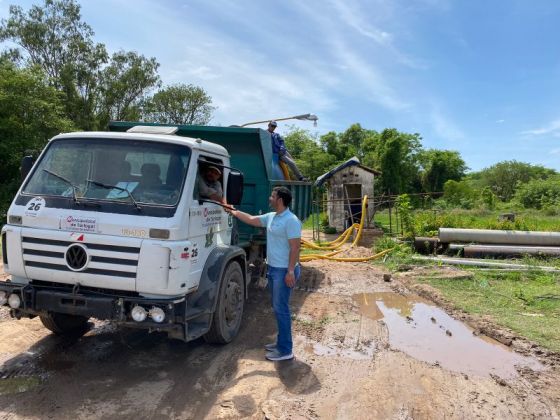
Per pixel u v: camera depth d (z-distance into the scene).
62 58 37.03
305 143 53.75
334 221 19.98
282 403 4.42
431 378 5.20
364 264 12.22
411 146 52.28
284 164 9.93
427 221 15.94
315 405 4.46
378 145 46.03
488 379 5.25
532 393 4.92
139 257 4.47
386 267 11.75
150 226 4.54
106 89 38.06
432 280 10.09
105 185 4.89
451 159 53.09
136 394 4.51
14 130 20.81
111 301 4.49
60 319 5.71
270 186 7.82
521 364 5.73
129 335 6.07
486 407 4.59
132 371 5.03
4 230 4.83
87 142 5.17
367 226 18.73
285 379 4.98
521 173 58.75
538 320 7.33
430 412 4.44
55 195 4.87
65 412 4.12
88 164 5.04
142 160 5.02
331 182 20.06
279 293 5.37
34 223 4.76
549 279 10.11
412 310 8.05
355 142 56.09
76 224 4.64
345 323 7.11
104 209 4.68
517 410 4.55
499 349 6.25
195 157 5.12
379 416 4.32
